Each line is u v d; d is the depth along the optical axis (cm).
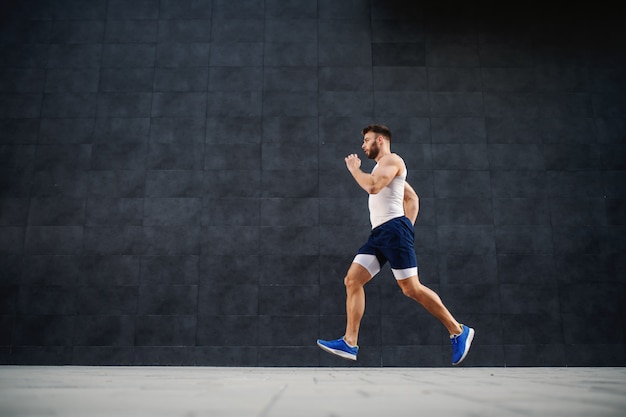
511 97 496
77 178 470
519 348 438
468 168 477
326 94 491
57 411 42
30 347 432
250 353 431
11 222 459
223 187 468
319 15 512
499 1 521
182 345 433
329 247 454
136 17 511
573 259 459
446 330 437
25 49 500
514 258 457
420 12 514
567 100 497
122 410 44
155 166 473
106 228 459
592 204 473
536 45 511
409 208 236
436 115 488
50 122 482
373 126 237
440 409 46
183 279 447
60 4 512
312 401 55
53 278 447
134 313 440
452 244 459
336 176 471
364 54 502
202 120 484
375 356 430
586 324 445
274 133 480
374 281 446
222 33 507
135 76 495
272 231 457
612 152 486
